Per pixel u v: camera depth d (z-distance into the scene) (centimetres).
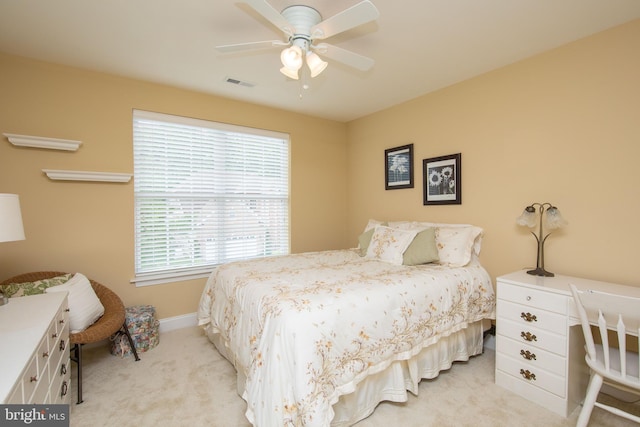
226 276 229
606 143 194
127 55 227
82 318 191
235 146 332
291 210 369
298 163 372
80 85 248
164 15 178
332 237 404
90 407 179
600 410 178
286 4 163
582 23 186
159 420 169
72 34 198
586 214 204
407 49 218
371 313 168
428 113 306
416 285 197
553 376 176
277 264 254
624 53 186
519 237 240
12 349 110
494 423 166
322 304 157
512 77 240
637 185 183
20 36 201
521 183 237
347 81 275
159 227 291
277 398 133
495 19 182
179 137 299
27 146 228
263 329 154
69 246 246
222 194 325
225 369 222
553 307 176
